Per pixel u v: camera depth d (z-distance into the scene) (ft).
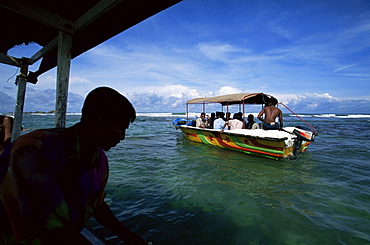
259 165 19.61
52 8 7.44
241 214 10.47
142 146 29.22
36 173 2.30
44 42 11.11
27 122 77.25
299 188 14.06
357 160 21.66
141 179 15.33
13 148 2.40
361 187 14.30
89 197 3.18
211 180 15.38
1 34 10.03
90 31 8.10
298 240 8.48
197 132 30.09
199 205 11.37
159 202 11.62
